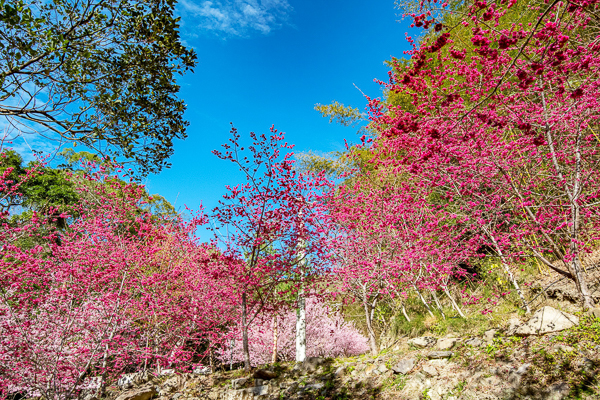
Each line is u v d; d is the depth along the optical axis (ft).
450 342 18.48
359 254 26.50
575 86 16.75
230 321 33.37
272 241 25.35
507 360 15.03
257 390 21.08
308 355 38.24
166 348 30.78
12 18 13.34
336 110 37.47
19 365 23.30
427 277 23.90
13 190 22.91
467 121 15.84
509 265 22.29
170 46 17.81
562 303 17.99
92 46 15.84
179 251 34.47
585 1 10.28
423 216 24.72
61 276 26.20
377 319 38.91
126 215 29.84
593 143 18.76
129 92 17.56
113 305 25.80
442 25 12.05
